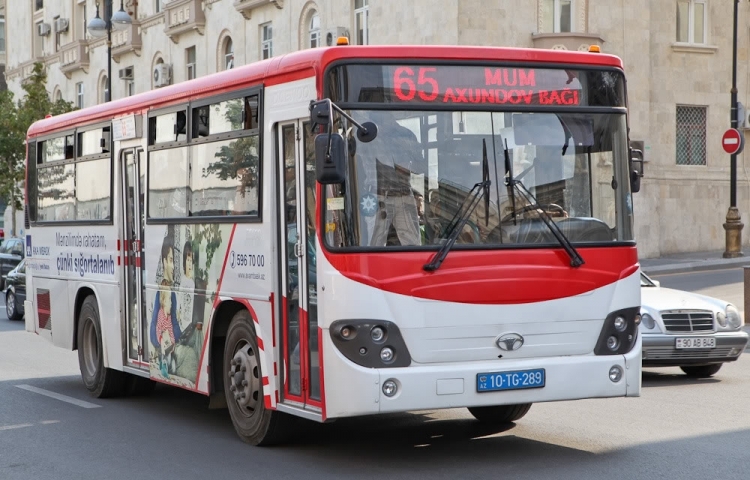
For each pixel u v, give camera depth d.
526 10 32.12
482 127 8.45
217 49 41.84
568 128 8.71
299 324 8.73
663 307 12.77
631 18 34.25
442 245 8.23
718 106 36.72
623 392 8.66
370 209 8.12
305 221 8.66
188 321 10.55
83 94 54.03
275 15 38.25
